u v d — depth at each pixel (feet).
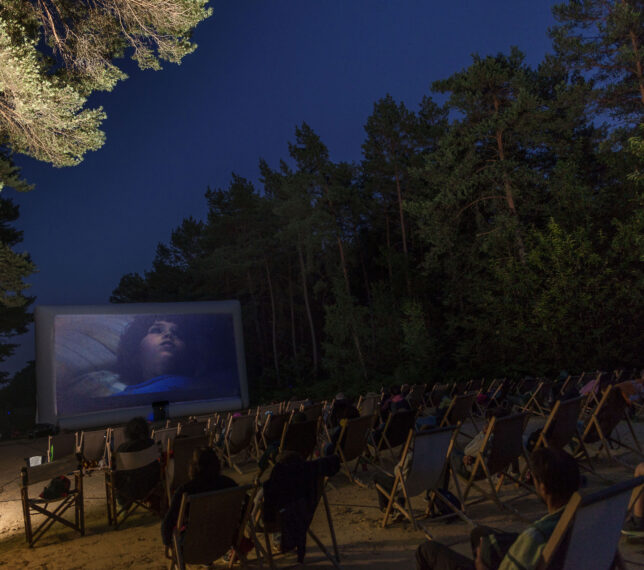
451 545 13.83
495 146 74.13
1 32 25.23
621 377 40.55
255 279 131.13
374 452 23.58
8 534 19.30
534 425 31.99
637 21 59.57
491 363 67.92
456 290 76.38
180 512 11.21
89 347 64.34
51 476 18.01
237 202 124.77
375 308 90.74
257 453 28.68
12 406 144.25
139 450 19.01
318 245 94.79
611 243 59.52
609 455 20.77
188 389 68.64
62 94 27.48
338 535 15.66
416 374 74.38
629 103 63.16
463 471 17.20
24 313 102.47
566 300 58.54
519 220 70.85
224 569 13.82
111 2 33.35
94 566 14.51
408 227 105.19
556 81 77.61
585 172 74.74
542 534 6.97
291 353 138.10
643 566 11.21
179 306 70.44
